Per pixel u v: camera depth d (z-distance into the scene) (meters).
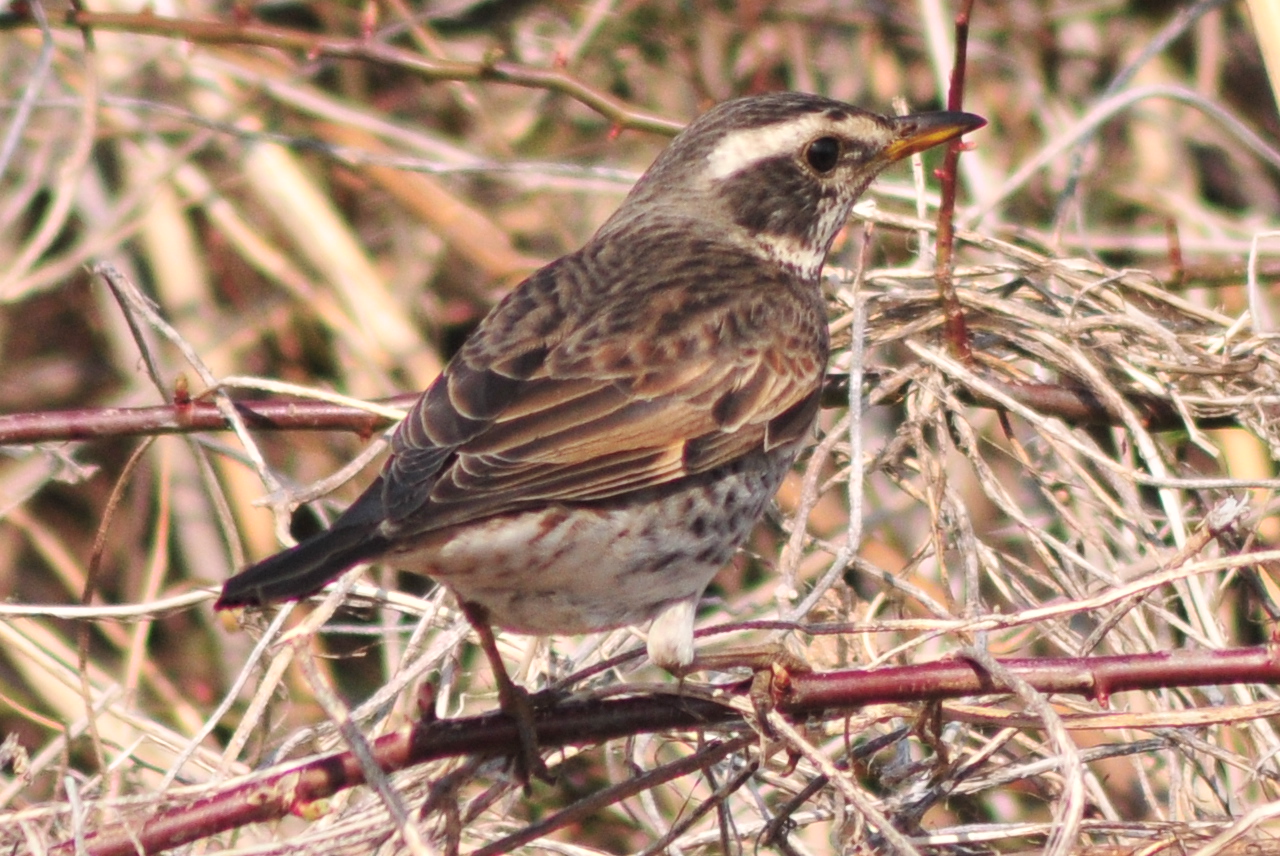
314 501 12.05
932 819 12.12
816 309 10.59
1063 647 10.97
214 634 13.98
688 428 9.39
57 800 9.58
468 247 15.55
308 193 15.38
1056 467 12.65
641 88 16.55
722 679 11.49
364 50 13.45
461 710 10.73
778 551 13.33
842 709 9.27
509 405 9.12
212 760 10.62
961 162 14.66
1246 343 11.71
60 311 15.66
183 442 14.50
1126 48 16.44
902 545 13.55
